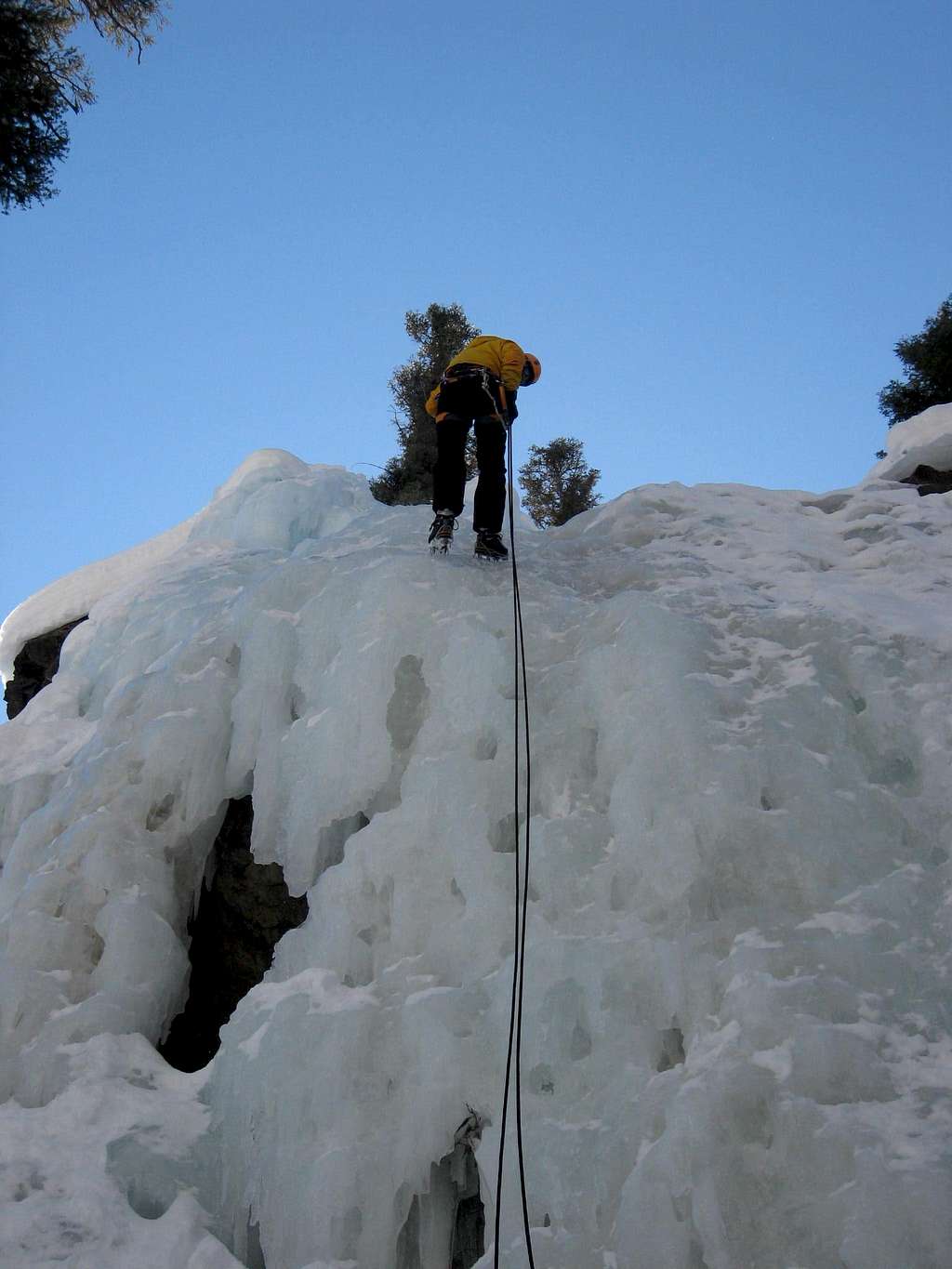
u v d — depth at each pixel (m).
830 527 5.92
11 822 5.39
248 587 5.55
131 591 7.23
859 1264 2.44
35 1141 3.46
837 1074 2.81
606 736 3.96
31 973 4.05
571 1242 2.84
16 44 10.40
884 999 3.02
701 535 5.76
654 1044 3.19
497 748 4.11
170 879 4.45
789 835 3.46
